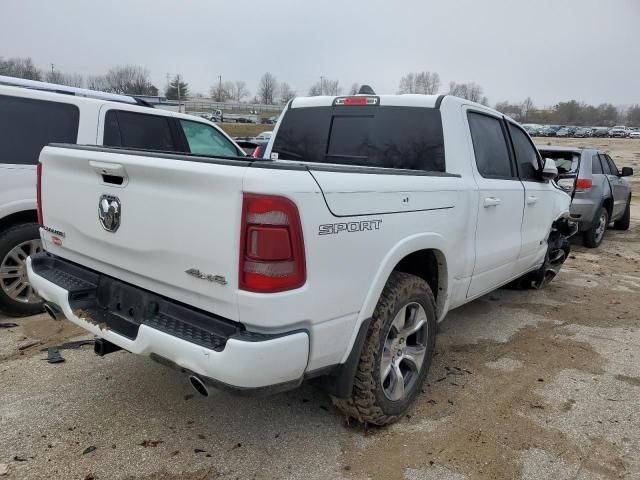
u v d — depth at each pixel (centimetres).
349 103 423
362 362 285
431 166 381
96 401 334
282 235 225
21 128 464
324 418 326
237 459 283
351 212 258
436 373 397
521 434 318
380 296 294
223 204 228
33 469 267
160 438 298
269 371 229
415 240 309
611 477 281
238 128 5697
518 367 414
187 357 236
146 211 259
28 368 375
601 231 972
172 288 259
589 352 451
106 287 300
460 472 279
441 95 390
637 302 614
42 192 336
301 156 445
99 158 279
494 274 442
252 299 225
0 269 453
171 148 580
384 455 291
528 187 483
